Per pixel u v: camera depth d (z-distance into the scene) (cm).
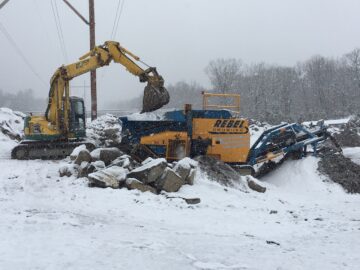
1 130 2353
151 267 553
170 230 816
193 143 1578
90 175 1191
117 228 785
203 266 572
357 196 1463
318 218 1038
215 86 7794
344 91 8231
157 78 1691
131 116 1605
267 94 8044
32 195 1075
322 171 1577
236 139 1591
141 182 1184
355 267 602
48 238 662
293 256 654
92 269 532
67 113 1886
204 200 1156
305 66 9031
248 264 596
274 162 1731
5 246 605
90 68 1820
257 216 1033
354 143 3097
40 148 1842
